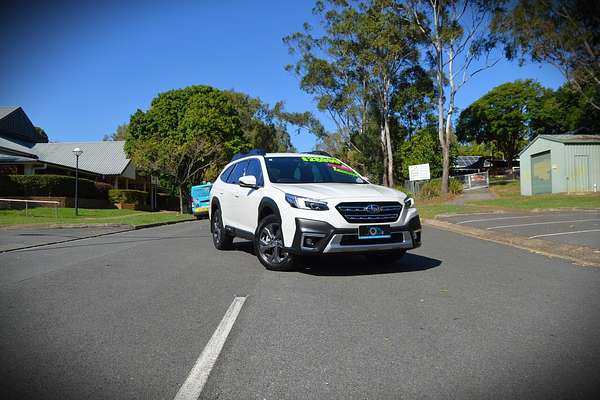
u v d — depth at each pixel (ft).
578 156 96.63
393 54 127.54
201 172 139.44
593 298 18.03
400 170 162.91
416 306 17.02
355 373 11.38
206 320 15.72
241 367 11.78
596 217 50.72
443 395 10.25
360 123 154.51
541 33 99.09
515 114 212.43
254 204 26.02
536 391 10.40
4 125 142.31
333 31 136.77
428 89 143.33
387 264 25.70
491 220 54.29
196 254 31.01
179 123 144.36
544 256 28.66
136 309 17.20
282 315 16.11
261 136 212.23
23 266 27.27
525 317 15.62
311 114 161.27
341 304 17.38
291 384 10.83
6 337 14.25
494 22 105.50
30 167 114.52
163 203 169.27
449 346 13.06
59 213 89.92
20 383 11.03
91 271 25.03
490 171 233.76
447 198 111.04
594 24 97.86
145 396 10.32
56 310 17.19
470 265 25.34
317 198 21.85
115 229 57.77
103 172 145.18
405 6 121.39
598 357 12.20
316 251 21.43
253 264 26.32
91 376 11.37
